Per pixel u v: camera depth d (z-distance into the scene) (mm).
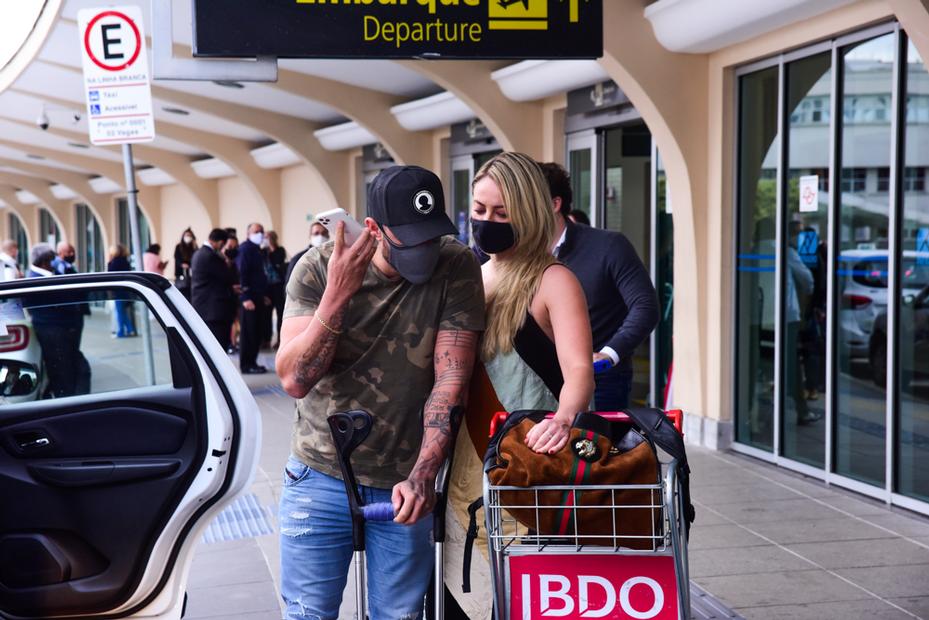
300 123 16188
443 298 2684
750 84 7637
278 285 16188
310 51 5074
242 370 13305
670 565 2338
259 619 4555
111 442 3631
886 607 4492
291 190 19016
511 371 2730
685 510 2387
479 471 2744
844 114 6590
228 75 5082
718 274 7852
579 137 10070
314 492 2721
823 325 6891
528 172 2748
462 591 2762
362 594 2533
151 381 3693
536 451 2326
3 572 3625
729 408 7934
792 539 5543
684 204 7980
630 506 2275
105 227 30141
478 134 12055
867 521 5871
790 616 4402
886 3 6016
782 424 7348
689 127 7855
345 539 2760
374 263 2668
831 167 6699
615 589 2354
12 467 3631
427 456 2555
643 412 2439
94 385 3695
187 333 3664
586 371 2598
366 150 15328
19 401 3715
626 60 7676
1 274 5043
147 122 6398
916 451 6066
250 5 5016
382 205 2521
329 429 2656
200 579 5125
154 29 5016
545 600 2369
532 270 2736
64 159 25609
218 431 3596
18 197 38031
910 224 6043
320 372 2592
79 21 6320
